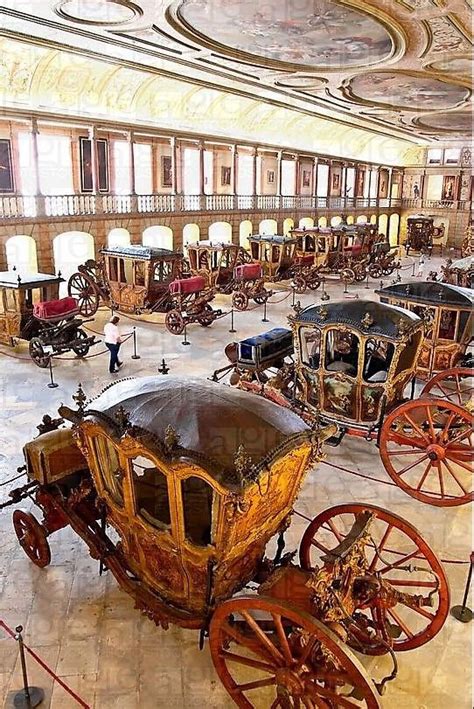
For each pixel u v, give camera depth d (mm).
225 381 13086
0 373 13781
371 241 32781
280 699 4520
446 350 11844
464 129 36719
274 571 5137
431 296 11883
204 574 5008
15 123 22922
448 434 8820
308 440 5043
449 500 7934
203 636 5207
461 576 6586
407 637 5422
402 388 9281
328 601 4418
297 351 9609
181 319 17625
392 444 10078
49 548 6711
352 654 3969
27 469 6480
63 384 13031
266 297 22266
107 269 20062
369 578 4961
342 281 29750
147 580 5566
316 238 29250
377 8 13539
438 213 47938
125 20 14812
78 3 13555
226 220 31547
